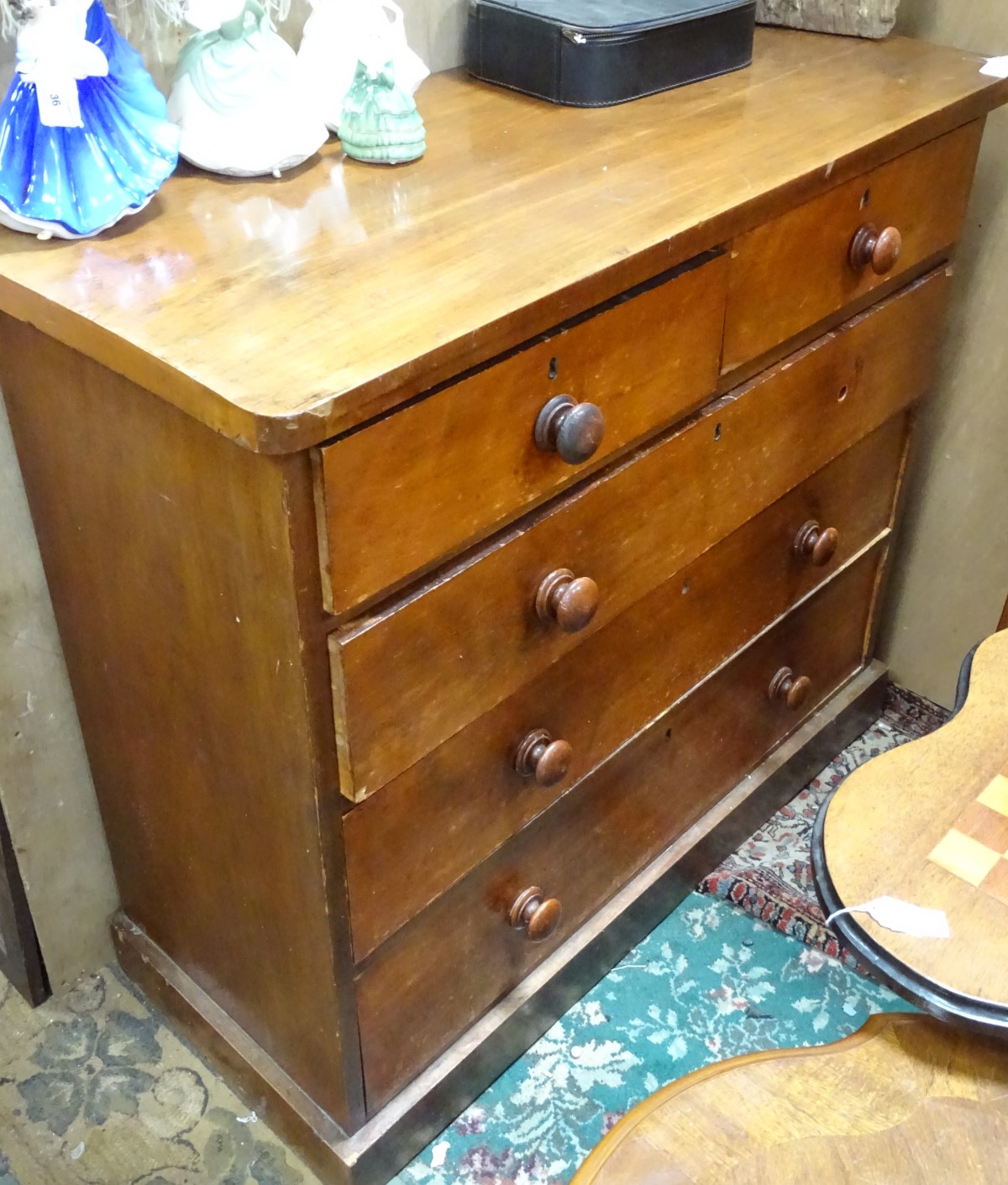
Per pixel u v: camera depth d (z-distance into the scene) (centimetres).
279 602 80
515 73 117
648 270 88
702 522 113
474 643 93
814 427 123
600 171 100
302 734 86
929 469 157
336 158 103
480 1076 124
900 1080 85
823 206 106
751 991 136
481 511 87
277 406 68
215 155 96
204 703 96
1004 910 85
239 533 80
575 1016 133
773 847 152
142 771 112
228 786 99
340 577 78
